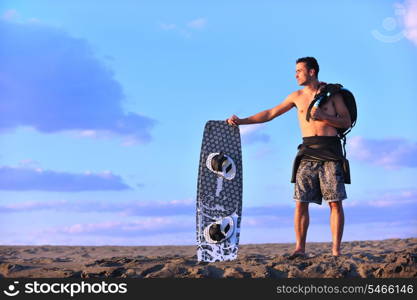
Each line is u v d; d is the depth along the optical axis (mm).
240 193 6203
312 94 5824
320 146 5664
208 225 6086
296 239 5797
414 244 9172
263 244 10516
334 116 5613
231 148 6316
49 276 5305
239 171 6258
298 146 5859
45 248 10195
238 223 6133
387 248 8695
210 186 6211
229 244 6047
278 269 5184
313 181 5730
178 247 10703
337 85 5672
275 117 6125
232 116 6246
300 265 5254
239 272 5090
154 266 5488
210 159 6270
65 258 8367
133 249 10250
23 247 10344
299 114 5879
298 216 5758
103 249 10164
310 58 5816
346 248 9000
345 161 5648
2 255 8977
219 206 6172
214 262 5781
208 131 6348
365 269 5059
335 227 5719
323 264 5215
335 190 5609
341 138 5781
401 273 4941
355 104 5707
